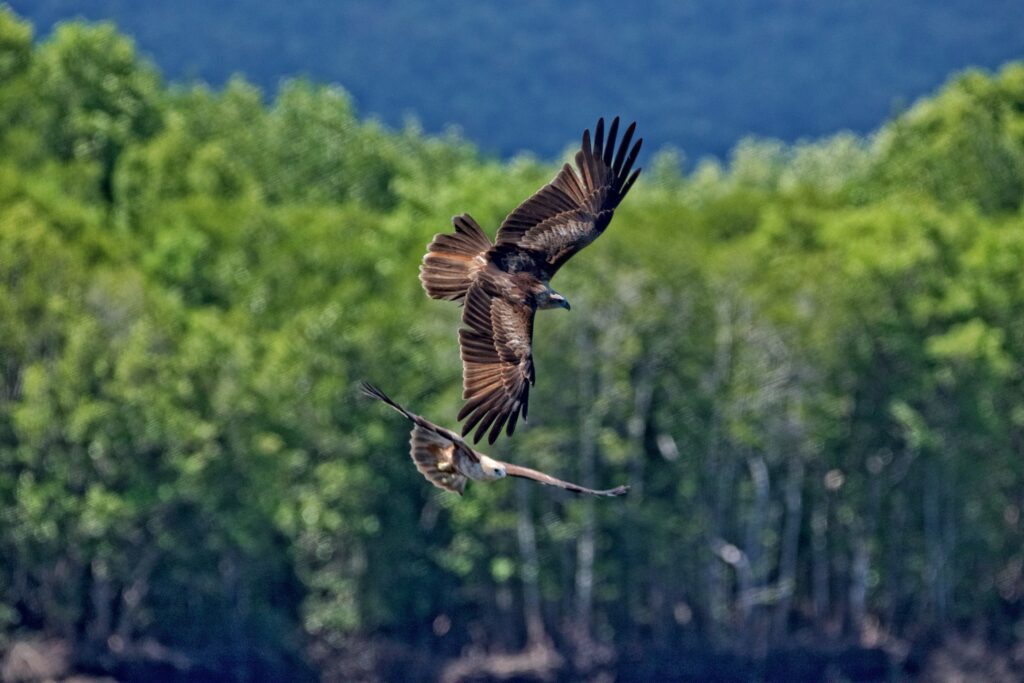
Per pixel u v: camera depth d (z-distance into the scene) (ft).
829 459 223.51
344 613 204.64
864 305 221.87
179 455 197.36
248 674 206.49
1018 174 288.10
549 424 206.28
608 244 211.00
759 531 215.92
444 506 209.15
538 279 50.83
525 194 259.19
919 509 227.40
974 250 231.91
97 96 285.43
